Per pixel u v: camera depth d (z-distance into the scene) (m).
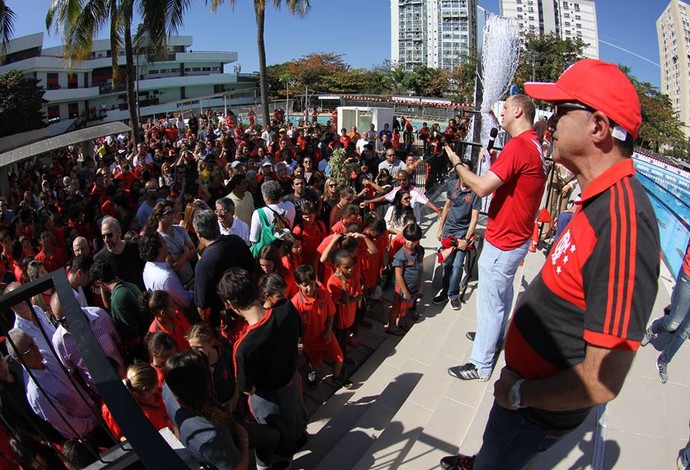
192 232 6.25
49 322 3.69
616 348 1.16
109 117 46.53
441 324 5.20
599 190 1.27
